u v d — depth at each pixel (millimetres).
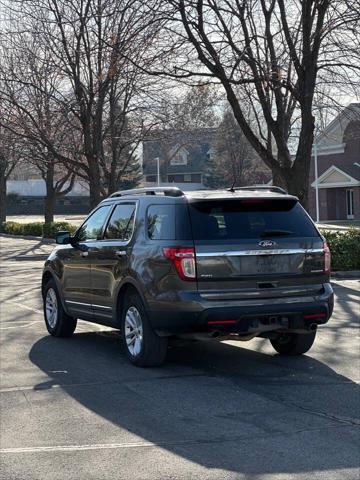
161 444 5691
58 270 10219
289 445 5625
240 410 6629
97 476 5035
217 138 46656
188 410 6641
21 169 62625
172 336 7930
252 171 53750
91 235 9586
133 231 8414
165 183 72625
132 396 7148
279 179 19031
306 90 17688
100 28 20422
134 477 5000
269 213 8070
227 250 7664
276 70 17812
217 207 7891
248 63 17281
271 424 6191
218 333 7672
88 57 21672
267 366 8461
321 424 6191
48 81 27484
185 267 7570
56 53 23109
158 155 66812
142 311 8109
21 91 23703
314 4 17125
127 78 23031
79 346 9859
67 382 7770
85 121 23344
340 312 12555
